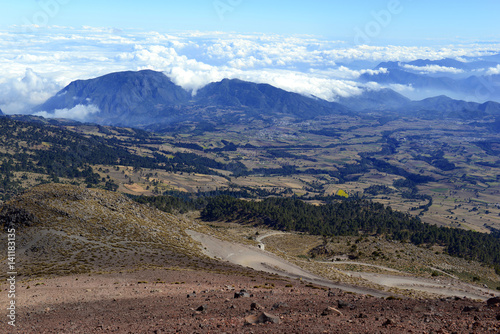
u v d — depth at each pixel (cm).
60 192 9012
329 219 19888
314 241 14188
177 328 2114
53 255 6631
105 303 3291
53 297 3600
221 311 2592
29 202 8288
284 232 17038
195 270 5866
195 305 2905
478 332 1686
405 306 2605
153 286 4156
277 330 1928
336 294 3497
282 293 3531
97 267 6028
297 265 8388
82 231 7781
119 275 5100
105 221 8450
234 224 19975
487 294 7719
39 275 5431
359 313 2369
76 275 5253
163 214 10456
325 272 7962
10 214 7838
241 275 5591
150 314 2681
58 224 7812
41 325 2589
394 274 9494
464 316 2106
